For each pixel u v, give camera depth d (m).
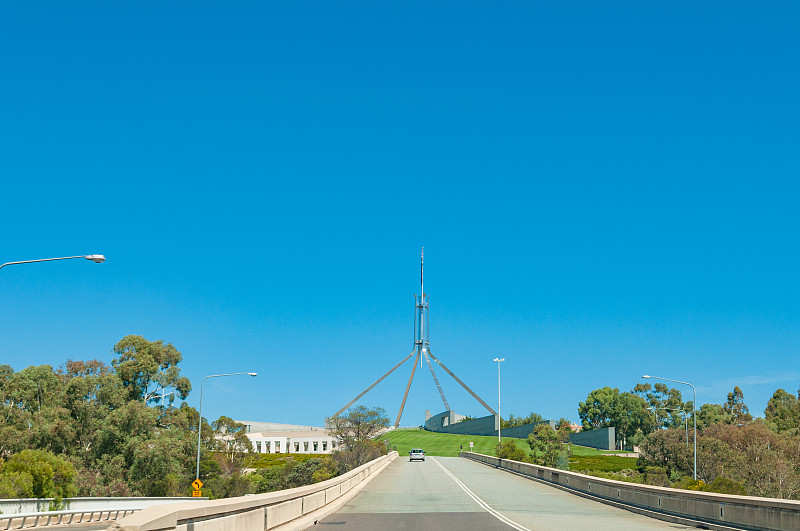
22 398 81.19
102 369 88.94
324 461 92.62
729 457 80.81
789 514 18.30
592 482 36.28
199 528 12.77
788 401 163.75
